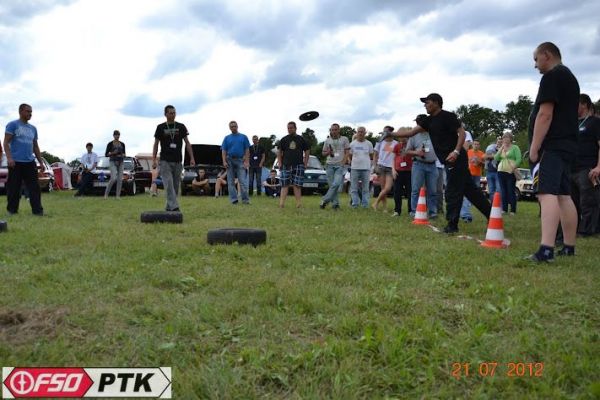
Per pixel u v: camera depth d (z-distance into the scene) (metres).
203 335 3.08
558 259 5.55
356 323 3.22
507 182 12.27
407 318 3.36
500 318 3.42
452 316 3.49
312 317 3.41
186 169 20.09
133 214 10.52
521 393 2.40
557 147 5.39
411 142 9.95
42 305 3.54
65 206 12.80
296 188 12.40
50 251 5.62
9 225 8.05
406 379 2.52
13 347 2.82
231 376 2.51
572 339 3.03
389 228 8.16
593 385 2.38
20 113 10.00
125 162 21.56
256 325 3.23
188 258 5.34
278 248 5.95
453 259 5.42
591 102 7.65
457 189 7.68
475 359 2.71
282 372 2.58
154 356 2.76
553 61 5.44
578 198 7.97
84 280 4.27
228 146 13.66
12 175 10.05
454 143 7.61
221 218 9.79
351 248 6.06
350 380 2.47
